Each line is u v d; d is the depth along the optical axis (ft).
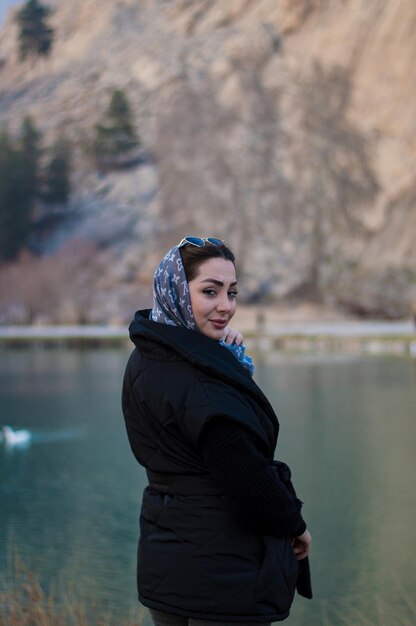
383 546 41.29
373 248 338.95
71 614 22.02
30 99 465.06
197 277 10.59
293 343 195.11
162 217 341.41
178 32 459.73
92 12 526.16
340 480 57.21
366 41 405.59
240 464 9.60
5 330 269.03
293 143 367.25
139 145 379.14
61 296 304.50
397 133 378.32
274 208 343.26
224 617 9.75
